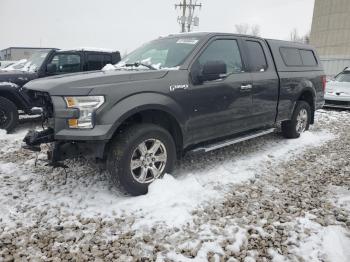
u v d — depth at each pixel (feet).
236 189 13.78
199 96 14.35
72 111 11.53
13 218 11.22
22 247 9.66
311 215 11.69
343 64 90.68
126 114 11.98
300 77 21.17
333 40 112.68
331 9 112.68
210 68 13.97
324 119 30.76
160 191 12.73
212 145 15.85
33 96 14.60
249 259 9.28
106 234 10.39
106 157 13.32
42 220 11.14
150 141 13.03
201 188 13.55
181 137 14.21
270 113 18.90
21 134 22.74
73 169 15.66
